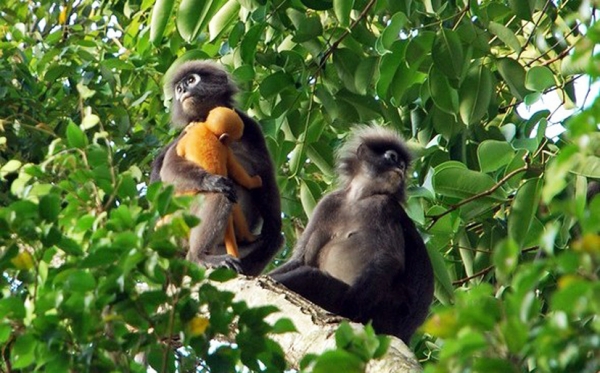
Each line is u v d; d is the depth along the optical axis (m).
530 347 6.38
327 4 16.47
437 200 17.23
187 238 8.89
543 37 17.02
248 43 16.02
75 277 8.57
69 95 17.38
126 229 8.73
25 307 8.91
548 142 16.69
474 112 15.65
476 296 6.66
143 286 10.41
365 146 18.33
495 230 17.19
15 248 9.02
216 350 9.13
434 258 16.95
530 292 6.43
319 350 10.59
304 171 19.75
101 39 20.33
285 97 16.72
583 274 6.43
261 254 16.73
